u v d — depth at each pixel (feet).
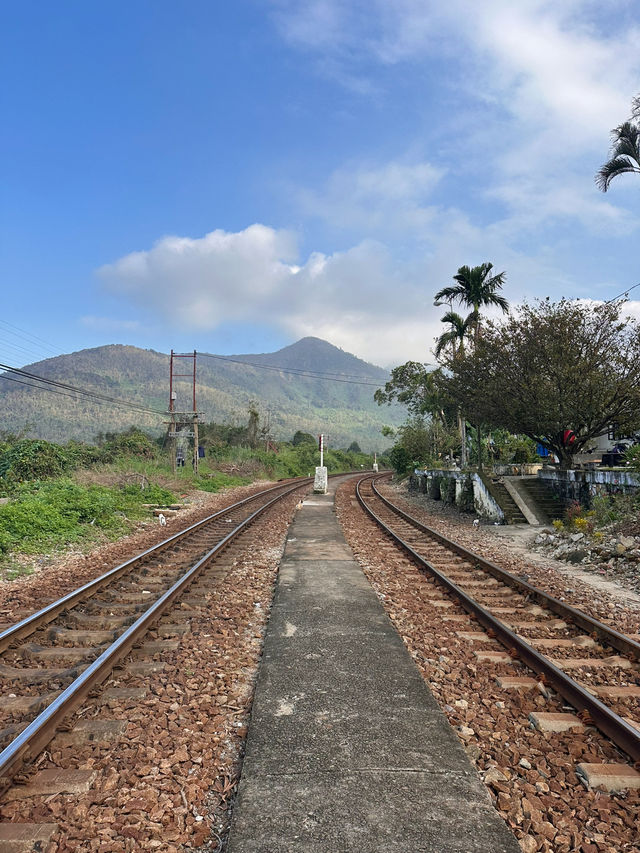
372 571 31.24
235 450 169.89
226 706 14.61
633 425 55.77
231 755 12.26
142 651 18.03
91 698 14.38
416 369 129.08
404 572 31.17
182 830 9.79
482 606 24.29
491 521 57.21
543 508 56.49
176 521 57.16
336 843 8.96
